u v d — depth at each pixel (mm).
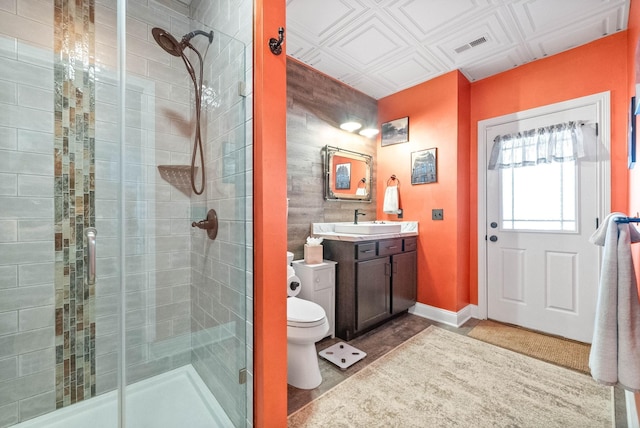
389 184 3240
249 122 1318
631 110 1677
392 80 2912
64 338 1498
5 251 1365
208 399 1558
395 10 1921
